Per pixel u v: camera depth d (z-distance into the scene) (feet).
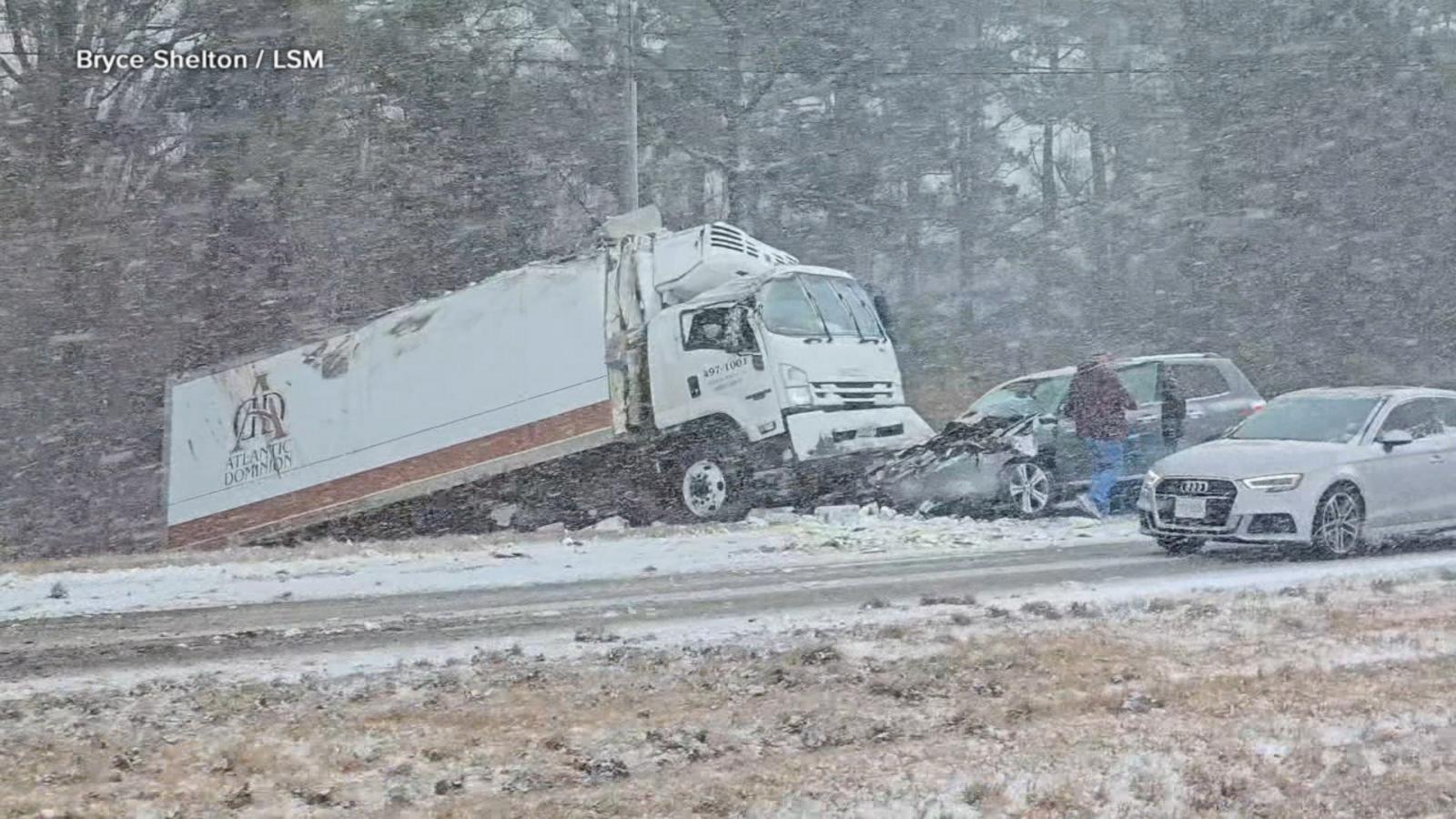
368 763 23.47
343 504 72.43
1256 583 41.65
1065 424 63.41
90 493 104.73
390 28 113.70
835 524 61.57
